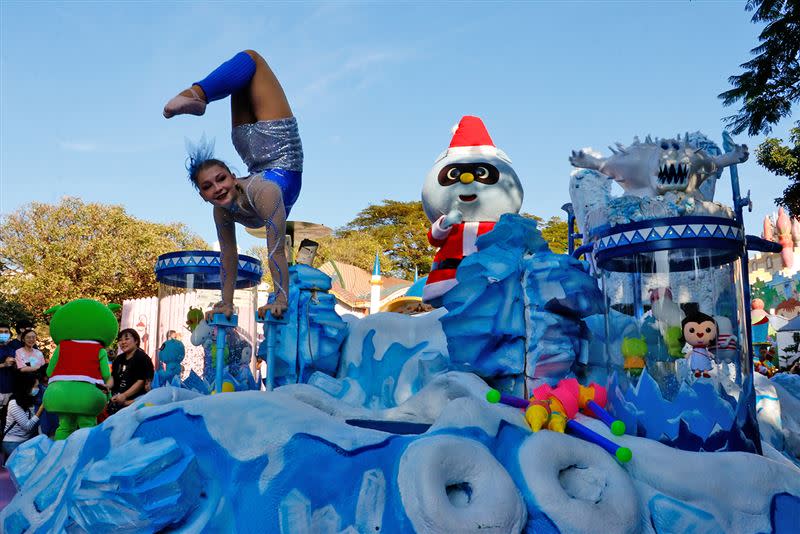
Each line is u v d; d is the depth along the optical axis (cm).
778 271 2442
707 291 447
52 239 2952
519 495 339
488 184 696
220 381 529
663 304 445
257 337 709
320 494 350
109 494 367
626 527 350
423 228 5025
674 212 436
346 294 2088
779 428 576
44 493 452
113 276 2966
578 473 371
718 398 421
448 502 319
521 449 366
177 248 3116
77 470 447
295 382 639
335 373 668
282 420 379
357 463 357
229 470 367
